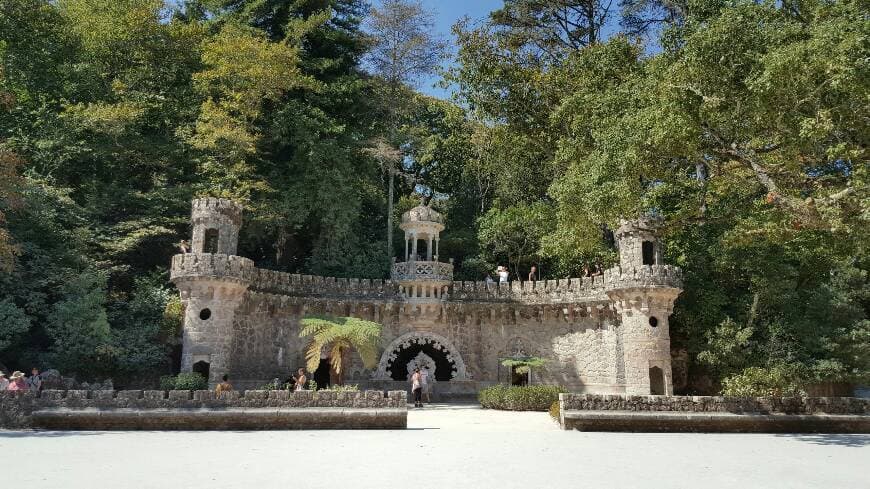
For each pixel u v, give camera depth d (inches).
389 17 2041.1
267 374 1259.2
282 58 1600.6
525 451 608.7
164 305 1278.3
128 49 1702.8
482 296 1444.4
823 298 1210.6
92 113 1407.5
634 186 838.5
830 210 692.1
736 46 739.4
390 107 1962.4
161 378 1085.1
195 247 1167.0
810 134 659.4
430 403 1283.2
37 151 1413.6
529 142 1507.1
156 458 533.0
